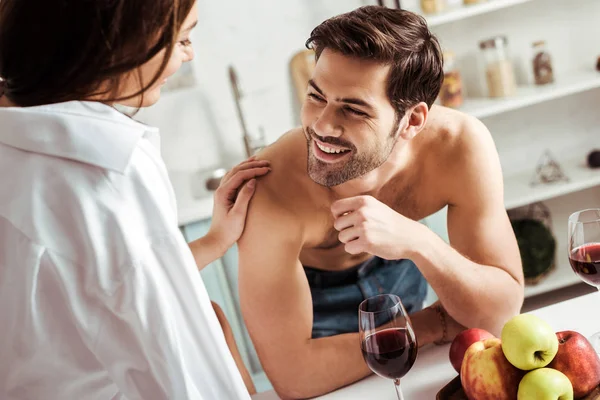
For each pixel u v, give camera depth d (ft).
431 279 4.54
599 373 3.43
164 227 3.14
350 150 4.40
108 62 3.05
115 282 3.01
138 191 3.11
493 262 4.86
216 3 9.92
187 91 10.11
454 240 5.10
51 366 3.16
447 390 3.73
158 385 3.12
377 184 5.03
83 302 3.04
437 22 9.31
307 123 4.44
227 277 8.86
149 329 3.04
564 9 10.35
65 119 3.06
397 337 3.47
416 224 4.54
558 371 3.35
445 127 5.13
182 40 3.41
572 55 10.54
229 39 10.05
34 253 2.97
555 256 10.29
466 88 10.47
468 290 4.55
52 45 3.02
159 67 3.26
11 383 3.21
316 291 5.55
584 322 4.32
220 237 4.92
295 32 10.11
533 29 10.38
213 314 3.28
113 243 3.01
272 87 10.24
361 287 5.57
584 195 10.95
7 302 3.08
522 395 3.30
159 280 3.10
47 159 3.04
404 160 5.03
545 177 10.14
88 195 3.02
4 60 3.10
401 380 4.24
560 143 10.80
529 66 10.30
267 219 4.79
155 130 3.33
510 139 10.75
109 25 2.97
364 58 4.16
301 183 4.96
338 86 4.20
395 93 4.33
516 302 4.74
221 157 10.38
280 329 4.66
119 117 3.18
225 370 3.31
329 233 5.17
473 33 10.30
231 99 10.23
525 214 10.56
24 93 3.15
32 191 3.01
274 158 5.08
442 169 5.10
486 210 4.98
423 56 4.37
